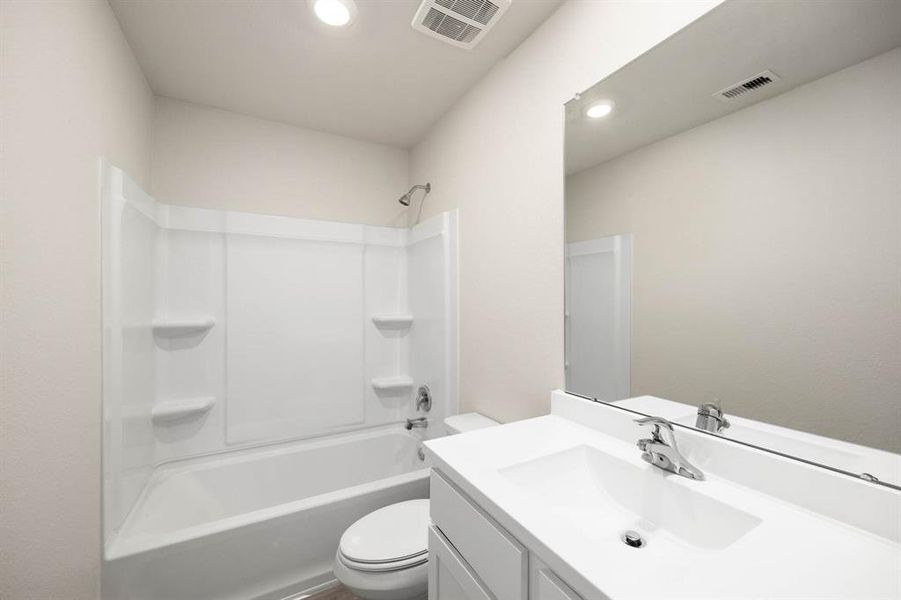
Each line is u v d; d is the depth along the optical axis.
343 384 2.41
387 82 1.83
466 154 1.91
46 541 0.93
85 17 1.12
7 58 0.79
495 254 1.67
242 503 1.99
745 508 0.72
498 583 0.74
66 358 1.01
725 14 0.87
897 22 0.62
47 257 0.93
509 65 1.60
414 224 2.54
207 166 2.07
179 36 1.50
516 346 1.54
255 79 1.82
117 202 1.32
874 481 0.64
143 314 1.67
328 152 2.41
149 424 1.77
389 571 1.21
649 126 1.04
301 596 1.49
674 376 0.98
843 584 0.52
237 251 2.13
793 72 0.75
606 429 1.12
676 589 0.51
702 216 0.92
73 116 1.05
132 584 1.23
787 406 0.76
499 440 1.08
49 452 0.94
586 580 0.53
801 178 0.74
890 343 0.63
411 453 2.32
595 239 1.21
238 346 2.12
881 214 0.64
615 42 1.14
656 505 0.85
